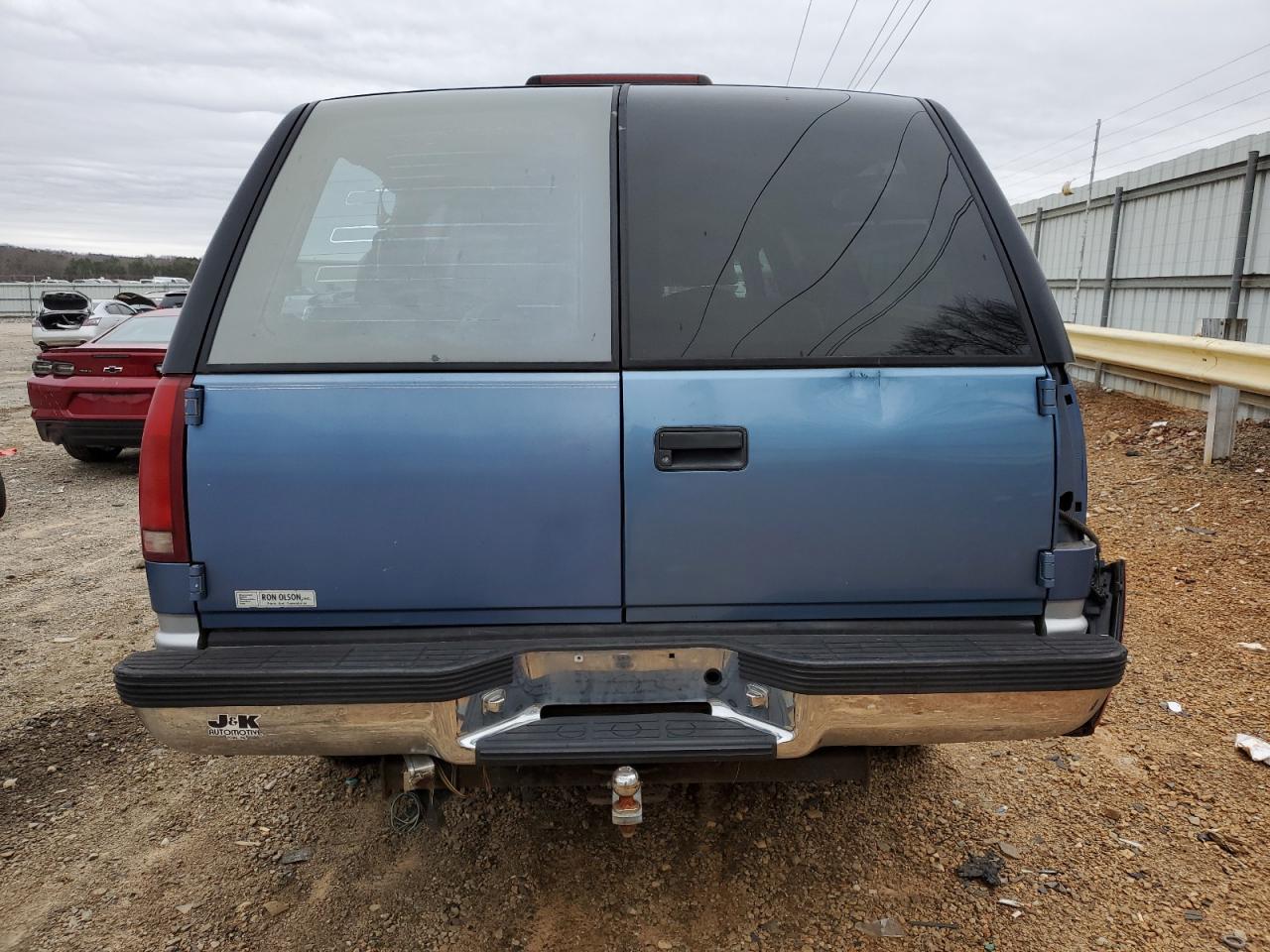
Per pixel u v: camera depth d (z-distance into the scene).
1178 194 8.63
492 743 1.99
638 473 2.04
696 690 2.11
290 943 2.36
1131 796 2.91
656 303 2.12
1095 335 8.33
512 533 2.06
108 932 2.41
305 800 3.04
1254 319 7.39
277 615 2.09
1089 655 2.00
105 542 6.14
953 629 2.13
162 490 2.04
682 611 2.10
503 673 2.05
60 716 3.64
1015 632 2.14
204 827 2.89
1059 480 2.08
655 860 2.67
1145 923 2.36
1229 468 6.18
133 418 7.68
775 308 2.13
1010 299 2.14
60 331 18.88
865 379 2.06
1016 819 2.82
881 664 1.97
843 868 2.61
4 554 5.87
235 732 2.02
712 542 2.06
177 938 2.38
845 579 2.08
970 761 3.16
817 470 2.04
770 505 2.05
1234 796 2.89
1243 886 2.48
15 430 10.95
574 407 2.04
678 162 2.28
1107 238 10.03
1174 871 2.55
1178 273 8.60
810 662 1.98
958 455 2.06
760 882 2.56
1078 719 2.06
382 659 2.01
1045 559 2.08
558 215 2.22
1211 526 5.34
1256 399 7.10
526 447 2.04
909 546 2.07
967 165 2.31
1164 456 6.75
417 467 2.04
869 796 2.96
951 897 2.48
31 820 2.93
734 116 2.35
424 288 2.16
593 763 1.99
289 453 2.03
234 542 2.05
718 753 2.00
